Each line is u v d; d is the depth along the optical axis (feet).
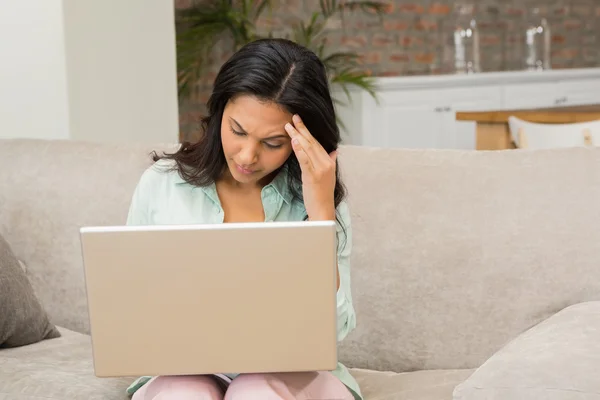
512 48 31.09
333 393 7.45
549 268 9.02
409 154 9.72
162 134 16.52
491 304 9.11
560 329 7.75
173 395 6.94
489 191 9.31
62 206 10.45
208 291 6.58
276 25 27.04
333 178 7.85
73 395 8.00
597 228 9.01
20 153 10.84
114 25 15.20
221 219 8.41
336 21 27.86
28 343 9.59
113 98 15.24
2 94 14.28
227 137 7.71
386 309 9.31
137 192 8.63
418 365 9.22
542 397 6.81
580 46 32.40
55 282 10.40
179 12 24.88
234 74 7.61
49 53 14.11
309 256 6.52
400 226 9.37
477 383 7.15
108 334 6.67
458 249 9.20
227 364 6.69
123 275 6.59
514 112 17.58
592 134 15.16
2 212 10.64
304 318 6.61
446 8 29.73
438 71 29.76
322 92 7.77
